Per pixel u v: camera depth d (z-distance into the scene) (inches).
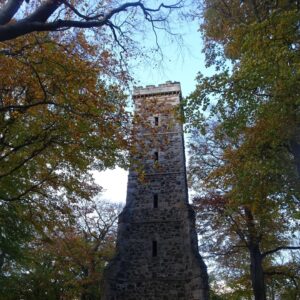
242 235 808.9
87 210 1109.1
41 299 1056.2
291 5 407.5
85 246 1079.6
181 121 438.6
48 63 448.8
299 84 380.8
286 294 989.8
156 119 1027.3
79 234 1098.1
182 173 925.2
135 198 900.6
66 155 533.0
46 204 611.5
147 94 1090.1
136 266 799.1
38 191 561.3
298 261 978.1
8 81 460.4
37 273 1061.1
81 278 1120.2
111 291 753.6
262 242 844.6
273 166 468.8
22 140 497.7
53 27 316.2
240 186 505.4
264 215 566.6
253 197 511.8
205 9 517.0
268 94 421.4
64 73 456.4
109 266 788.0
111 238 1144.8
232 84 412.8
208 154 855.1
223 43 522.6
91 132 495.2
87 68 466.6
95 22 344.5
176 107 450.6
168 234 834.8
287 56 372.2
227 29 507.5
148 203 888.3
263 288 756.0
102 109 472.4
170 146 974.4
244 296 987.9
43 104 456.1
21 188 568.7
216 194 842.2
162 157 958.4
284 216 700.7
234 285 1010.1
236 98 415.8
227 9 511.8
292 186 478.6
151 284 773.3
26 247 901.2
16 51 416.5
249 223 766.5
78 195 613.3
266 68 367.9
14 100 471.8
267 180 491.5
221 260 965.2
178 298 749.9
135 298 761.0
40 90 464.4
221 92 422.6
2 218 642.8
